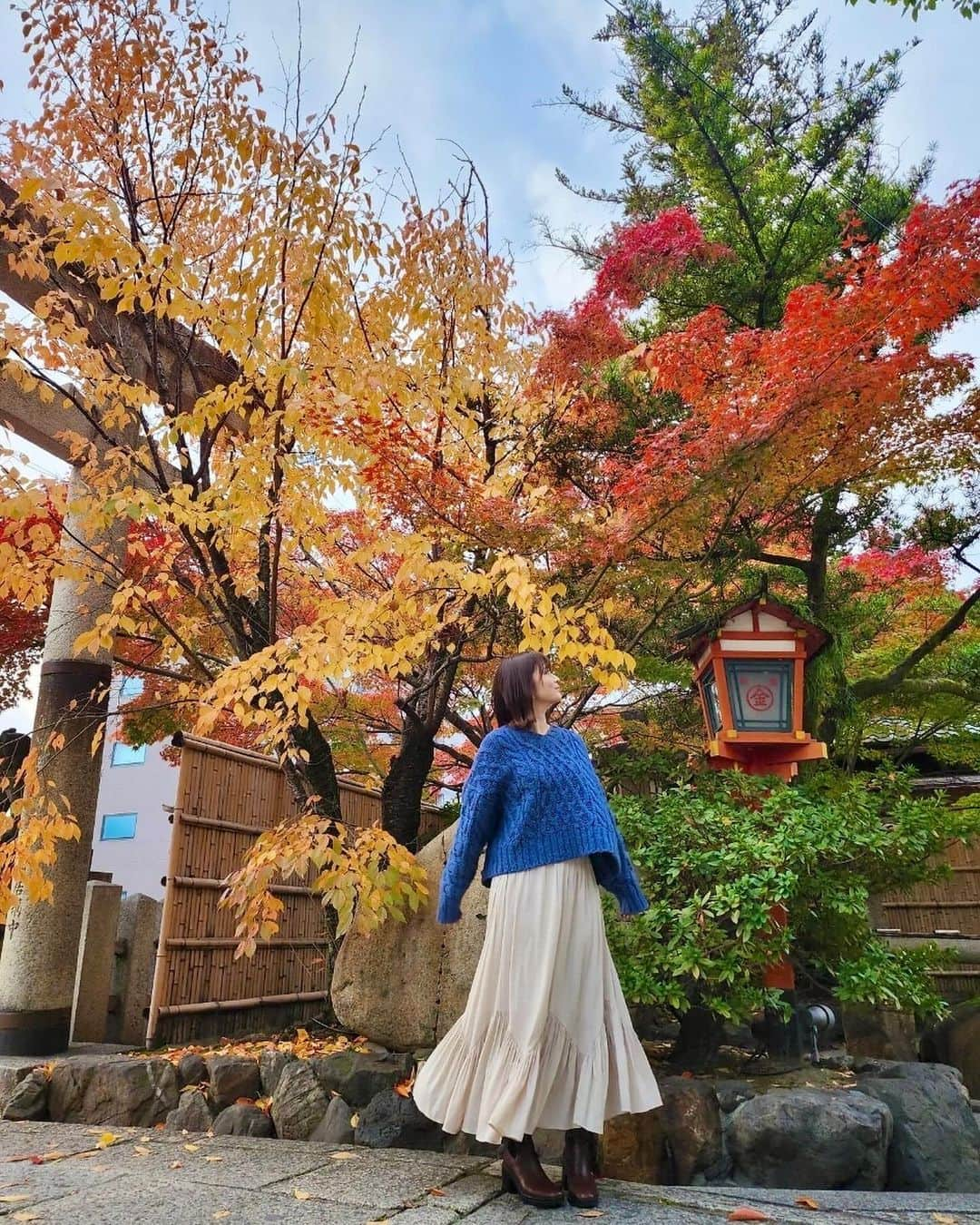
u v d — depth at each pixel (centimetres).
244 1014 483
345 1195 246
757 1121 291
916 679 736
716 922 351
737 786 408
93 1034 514
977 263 386
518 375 514
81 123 453
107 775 2030
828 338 405
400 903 365
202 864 469
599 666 375
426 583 405
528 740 259
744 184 734
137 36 440
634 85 761
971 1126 310
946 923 795
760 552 611
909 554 707
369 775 704
